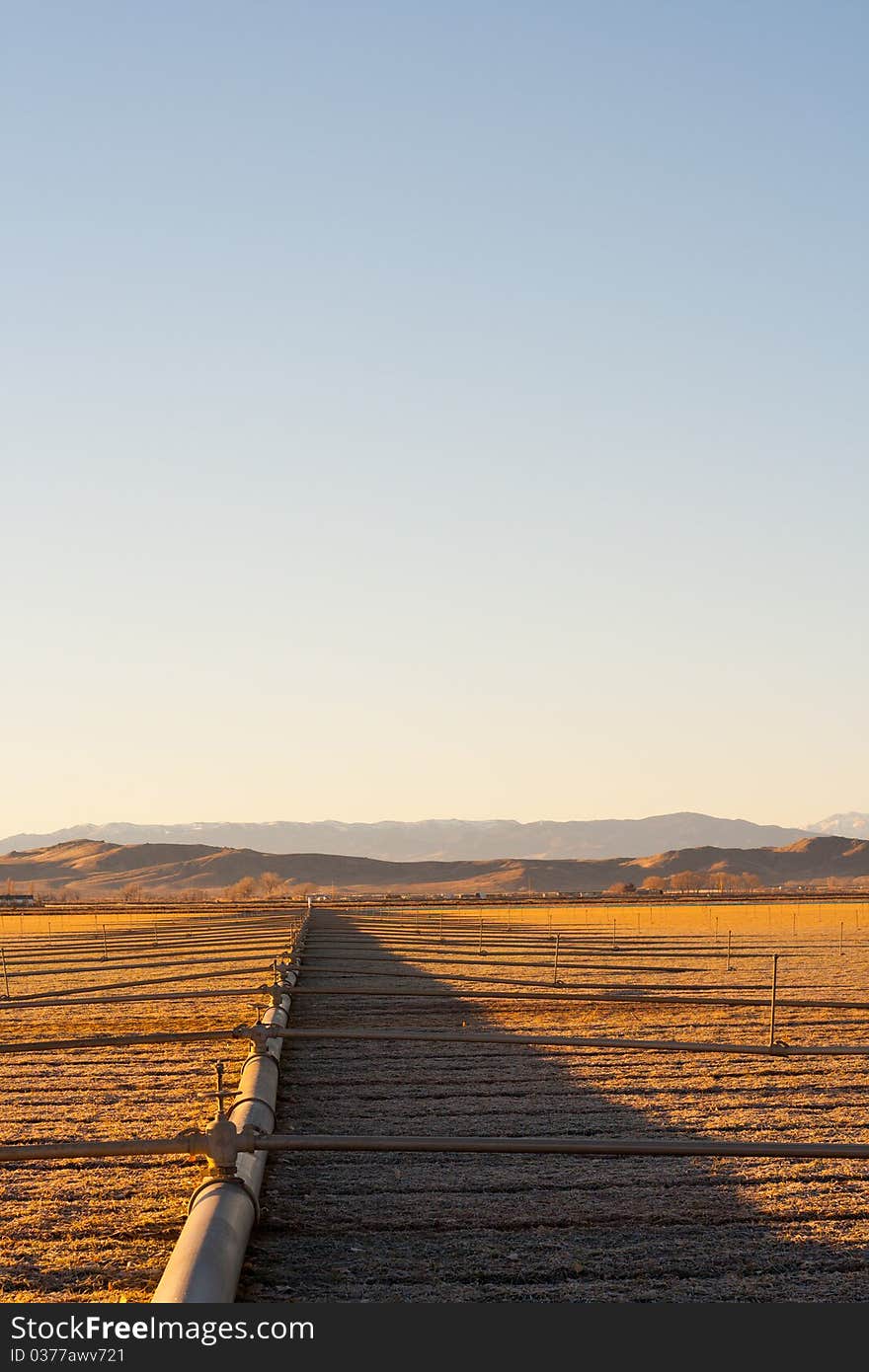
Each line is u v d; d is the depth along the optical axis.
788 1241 9.31
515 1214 9.91
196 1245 7.93
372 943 38.81
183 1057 17.20
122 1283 8.37
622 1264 8.84
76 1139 12.33
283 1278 8.55
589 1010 22.47
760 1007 22.70
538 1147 9.55
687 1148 9.59
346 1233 9.45
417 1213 9.91
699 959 33.78
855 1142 12.24
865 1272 8.70
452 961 31.08
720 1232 9.52
